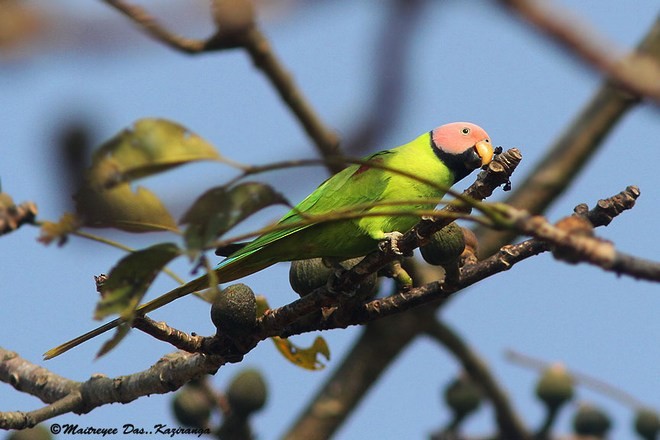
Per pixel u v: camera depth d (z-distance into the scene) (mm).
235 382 9852
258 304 9102
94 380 8578
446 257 7879
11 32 2416
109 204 6074
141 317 7781
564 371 12828
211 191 6004
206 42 7504
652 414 12516
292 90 10438
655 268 6152
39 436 8164
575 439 13039
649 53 2758
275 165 5695
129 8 2760
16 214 6523
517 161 7355
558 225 6250
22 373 9039
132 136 5828
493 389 14078
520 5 2488
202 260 6293
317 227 10250
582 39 2508
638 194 7660
